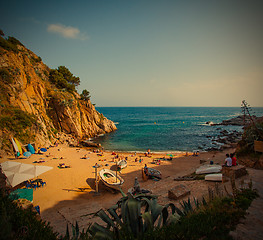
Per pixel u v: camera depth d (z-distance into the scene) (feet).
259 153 43.88
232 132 222.28
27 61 170.91
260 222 14.64
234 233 12.72
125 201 13.75
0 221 10.28
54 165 88.17
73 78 265.54
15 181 49.24
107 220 12.64
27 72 160.97
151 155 118.93
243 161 43.70
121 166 85.61
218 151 123.54
